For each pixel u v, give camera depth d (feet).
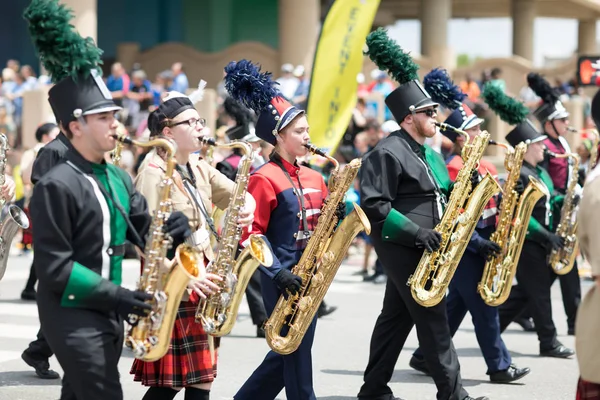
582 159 92.73
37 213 27.94
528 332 65.51
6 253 42.78
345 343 58.90
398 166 40.83
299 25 152.15
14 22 165.78
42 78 127.34
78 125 28.89
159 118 34.99
